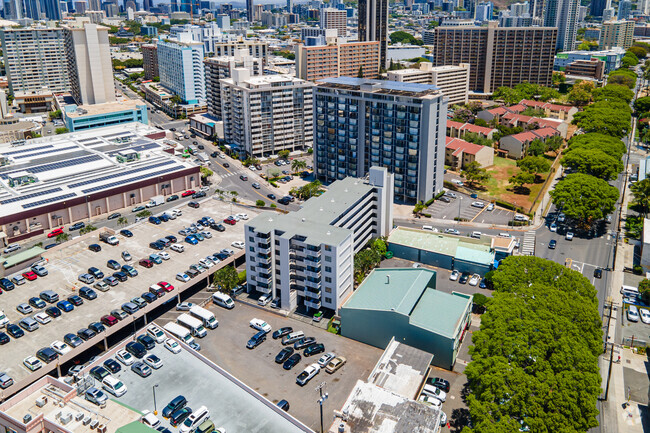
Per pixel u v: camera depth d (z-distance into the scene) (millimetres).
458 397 125375
